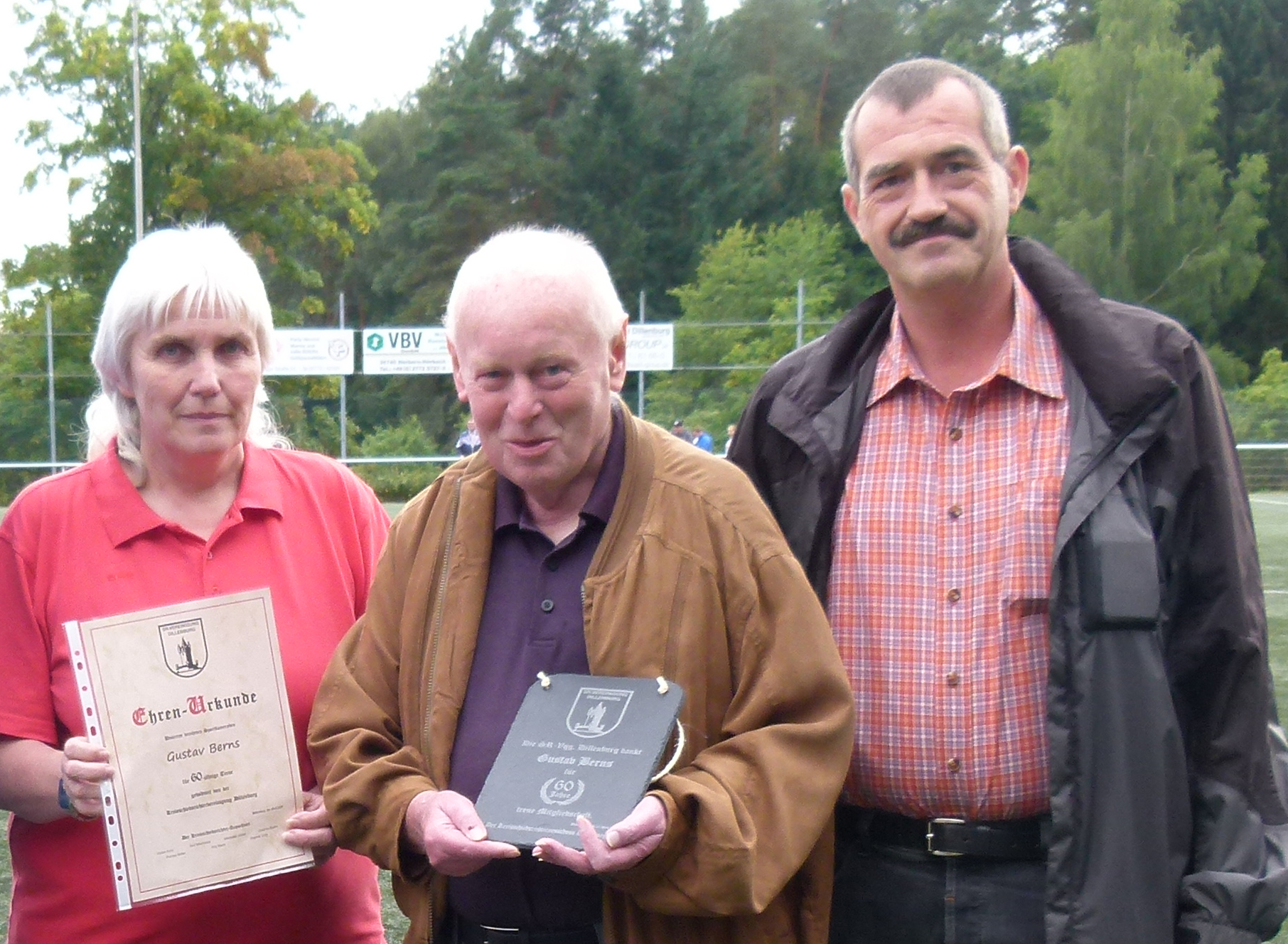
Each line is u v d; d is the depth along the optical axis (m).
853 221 2.38
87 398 22.53
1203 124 40.47
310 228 34.75
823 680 1.98
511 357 1.94
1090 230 39.16
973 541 2.21
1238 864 2.05
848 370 2.39
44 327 32.50
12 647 2.33
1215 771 2.11
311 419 28.67
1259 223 40.38
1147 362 2.09
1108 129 40.41
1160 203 39.69
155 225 33.66
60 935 2.32
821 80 51.19
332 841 2.23
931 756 2.20
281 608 2.44
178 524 2.41
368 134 53.16
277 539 2.48
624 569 2.00
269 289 42.38
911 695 2.21
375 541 2.63
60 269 33.53
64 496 2.41
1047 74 48.03
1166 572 2.12
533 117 49.84
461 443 22.28
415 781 2.02
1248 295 41.91
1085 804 2.03
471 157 46.28
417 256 45.31
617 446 2.10
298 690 2.39
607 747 1.85
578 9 51.66
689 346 27.34
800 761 1.94
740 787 1.88
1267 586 11.35
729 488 2.06
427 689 2.09
